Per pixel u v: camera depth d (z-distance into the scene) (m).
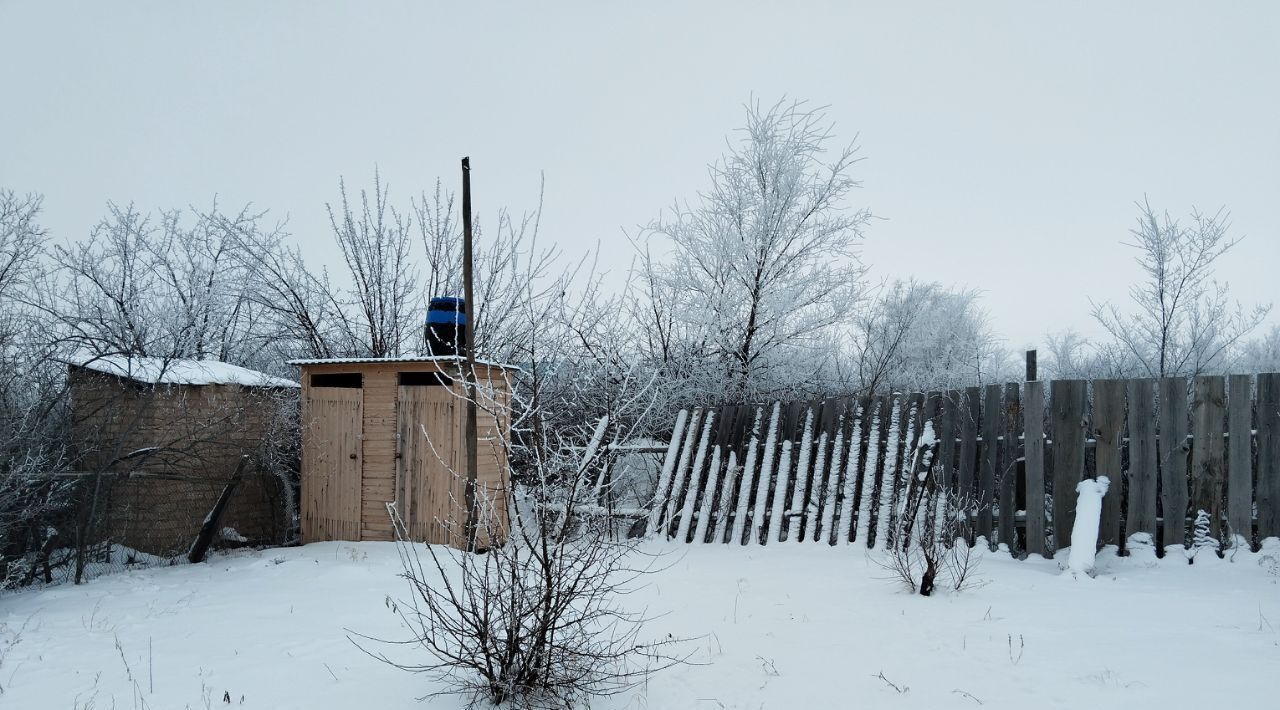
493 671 4.10
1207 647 4.14
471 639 4.31
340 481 9.53
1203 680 3.60
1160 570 6.48
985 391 7.95
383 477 9.32
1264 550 6.37
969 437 8.03
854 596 5.91
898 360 14.12
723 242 12.45
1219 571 6.29
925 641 4.58
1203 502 6.72
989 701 3.57
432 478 9.07
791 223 12.48
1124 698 3.46
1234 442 6.64
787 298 12.02
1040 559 7.26
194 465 9.13
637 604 5.87
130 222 14.50
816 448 9.20
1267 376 6.58
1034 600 5.48
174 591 7.02
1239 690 3.44
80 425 8.55
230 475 9.41
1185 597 5.41
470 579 4.40
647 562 7.83
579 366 11.34
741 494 9.23
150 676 4.38
